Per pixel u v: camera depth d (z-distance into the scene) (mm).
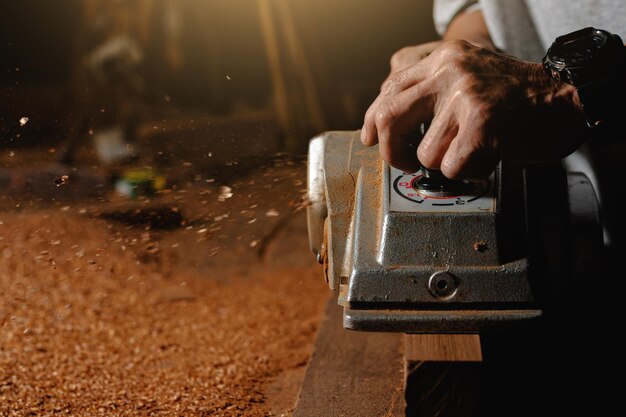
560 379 1619
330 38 8742
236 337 2635
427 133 1322
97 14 6016
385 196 1423
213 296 3076
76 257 3369
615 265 2016
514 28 2232
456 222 1368
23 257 3346
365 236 1404
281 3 8375
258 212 3838
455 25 2533
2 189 4219
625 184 2154
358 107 7285
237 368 2322
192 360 2393
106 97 5641
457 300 1337
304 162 3432
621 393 1699
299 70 8055
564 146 1347
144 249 3480
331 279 1472
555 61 1319
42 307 2863
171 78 6086
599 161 2209
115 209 3824
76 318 2766
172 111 5750
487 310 1336
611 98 1306
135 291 3082
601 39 1327
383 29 8914
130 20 5977
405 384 1321
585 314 1727
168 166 4223
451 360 1301
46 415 1906
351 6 8883
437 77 1314
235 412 1959
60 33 7789
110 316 2801
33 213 3869
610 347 1833
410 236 1370
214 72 6672
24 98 6664
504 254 1355
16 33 7844
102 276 3207
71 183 4180
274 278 3301
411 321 1327
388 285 1353
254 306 2969
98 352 2438
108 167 4328
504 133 1280
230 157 4328
